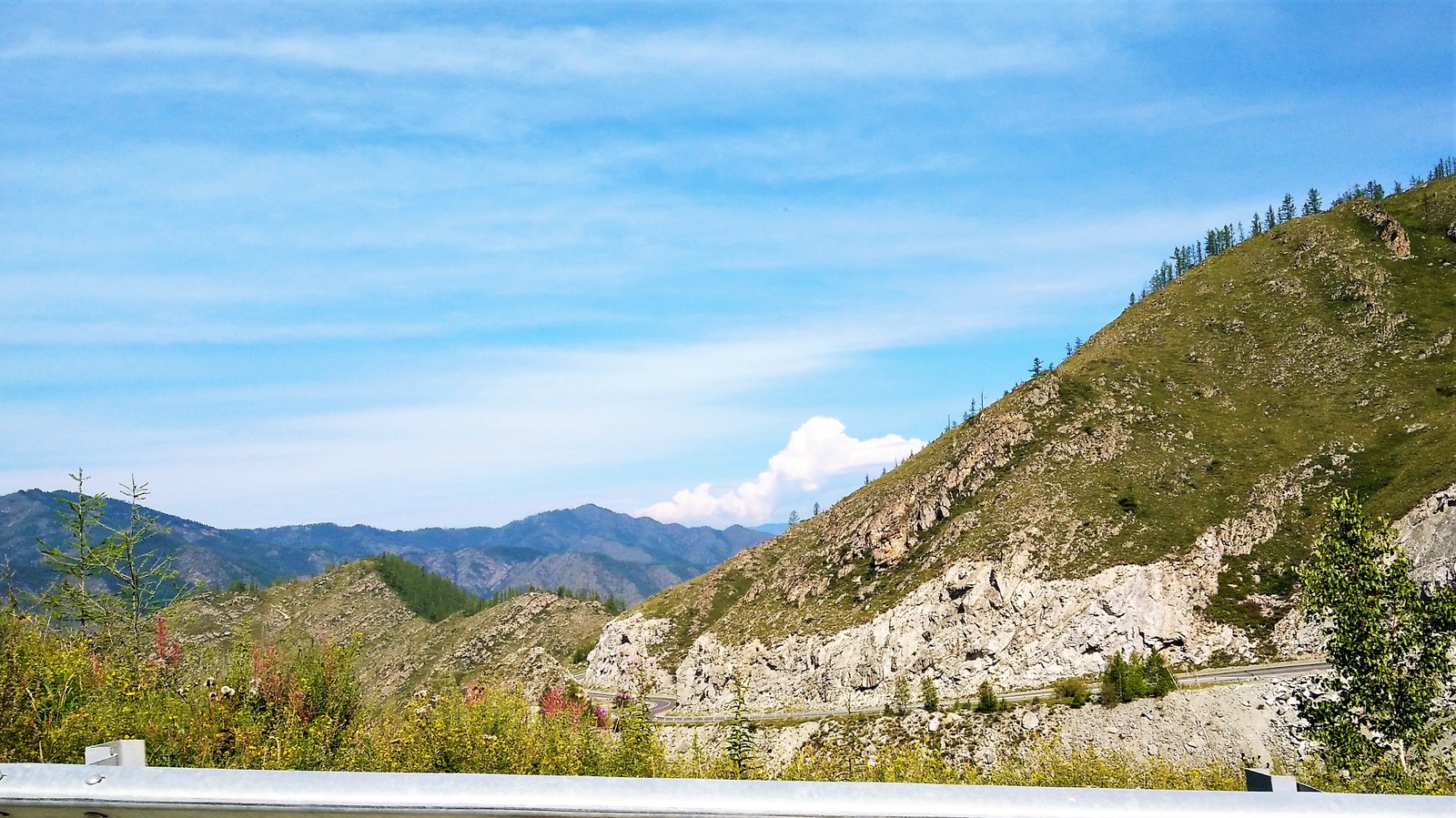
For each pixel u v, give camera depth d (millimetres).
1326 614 19359
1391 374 139250
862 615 125250
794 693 119875
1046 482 131500
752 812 3248
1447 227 168875
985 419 158000
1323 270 169125
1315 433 132125
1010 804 3262
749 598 152375
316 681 11680
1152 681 83750
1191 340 165375
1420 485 107375
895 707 97812
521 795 3297
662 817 3256
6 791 3482
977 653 109188
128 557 14875
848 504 169500
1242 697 77250
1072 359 174125
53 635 11438
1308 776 16906
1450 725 17219
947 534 130875
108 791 3420
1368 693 18219
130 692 10516
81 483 14758
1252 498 121312
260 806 3354
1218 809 3271
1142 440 137375
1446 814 3240
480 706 12344
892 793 3275
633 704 14453
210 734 10102
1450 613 17703
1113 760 16469
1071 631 105875
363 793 3338
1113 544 115875
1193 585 109438
